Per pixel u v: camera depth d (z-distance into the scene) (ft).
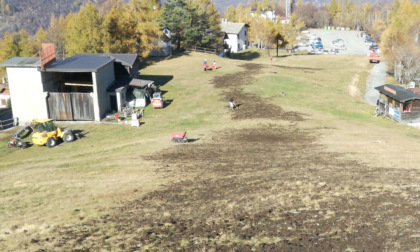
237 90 170.50
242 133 113.70
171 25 276.21
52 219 53.67
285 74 209.36
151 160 85.25
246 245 41.09
